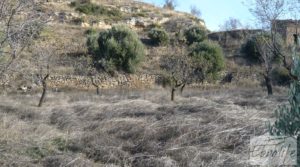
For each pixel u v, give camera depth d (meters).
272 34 17.38
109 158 7.75
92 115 11.88
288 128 3.01
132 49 28.75
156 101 16.67
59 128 10.62
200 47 28.62
